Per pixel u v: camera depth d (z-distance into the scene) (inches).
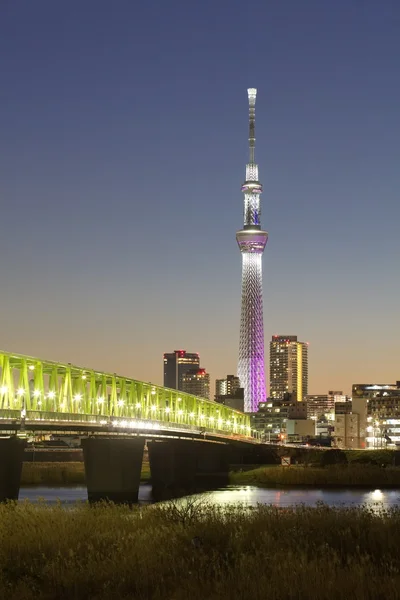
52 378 5147.6
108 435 5915.4
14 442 4485.7
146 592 1427.2
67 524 1930.4
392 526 1845.5
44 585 1528.1
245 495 6515.8
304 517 2004.2
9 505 2233.0
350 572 1403.8
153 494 6712.6
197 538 1733.5
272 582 1365.7
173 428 7086.6
